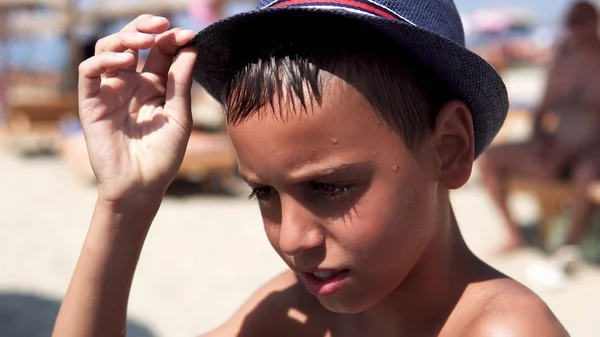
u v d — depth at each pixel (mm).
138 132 1483
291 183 1171
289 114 1144
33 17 19750
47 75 20266
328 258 1194
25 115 10352
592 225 4836
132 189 1447
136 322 3912
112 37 1452
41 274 4773
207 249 5324
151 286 4504
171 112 1467
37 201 7043
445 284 1320
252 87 1182
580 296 4242
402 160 1196
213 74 1434
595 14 5027
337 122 1145
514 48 25906
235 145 1231
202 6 8875
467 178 1299
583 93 5047
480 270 1346
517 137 9062
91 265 1442
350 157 1153
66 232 5855
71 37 13039
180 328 3846
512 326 1188
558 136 5152
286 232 1186
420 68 1246
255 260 5062
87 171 7586
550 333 1174
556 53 5297
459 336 1260
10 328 3832
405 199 1205
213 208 6734
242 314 1682
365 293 1235
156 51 1491
